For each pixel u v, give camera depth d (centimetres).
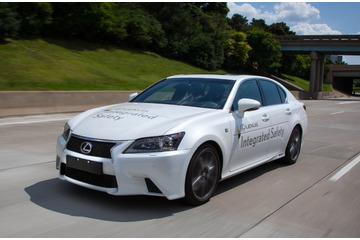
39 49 2369
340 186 509
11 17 2225
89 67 2378
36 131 883
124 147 355
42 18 2538
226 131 429
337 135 1041
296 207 414
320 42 5162
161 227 341
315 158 695
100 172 358
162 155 355
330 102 3384
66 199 403
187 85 511
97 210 375
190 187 381
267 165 615
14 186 448
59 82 1681
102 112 436
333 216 391
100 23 3019
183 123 388
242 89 501
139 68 3020
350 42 4962
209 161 410
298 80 6831
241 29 6369
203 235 329
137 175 353
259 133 497
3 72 1633
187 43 4116
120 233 325
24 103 1152
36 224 339
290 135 594
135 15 3588
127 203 396
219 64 4462
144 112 422
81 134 383
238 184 495
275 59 5350
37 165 555
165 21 4128
